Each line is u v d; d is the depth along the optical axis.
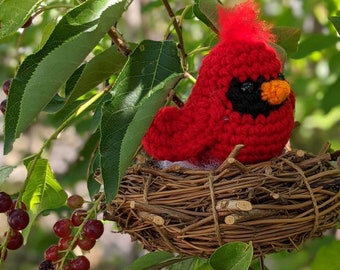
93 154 0.60
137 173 0.52
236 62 0.51
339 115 1.10
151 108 0.49
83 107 0.59
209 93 0.52
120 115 0.50
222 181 0.50
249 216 0.49
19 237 0.54
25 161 0.60
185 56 0.57
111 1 0.52
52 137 0.57
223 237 0.50
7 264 1.14
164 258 0.63
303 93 1.07
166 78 0.51
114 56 0.55
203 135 0.52
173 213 0.50
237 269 0.49
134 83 0.51
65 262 0.53
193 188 0.50
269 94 0.51
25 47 0.86
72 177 0.80
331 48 1.02
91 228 0.53
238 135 0.51
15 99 0.51
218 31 0.55
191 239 0.51
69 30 0.51
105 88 0.60
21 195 0.55
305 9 1.03
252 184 0.49
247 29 0.52
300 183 0.50
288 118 0.52
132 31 1.10
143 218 0.51
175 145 0.52
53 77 0.50
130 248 1.13
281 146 0.52
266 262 1.03
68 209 0.73
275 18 1.02
